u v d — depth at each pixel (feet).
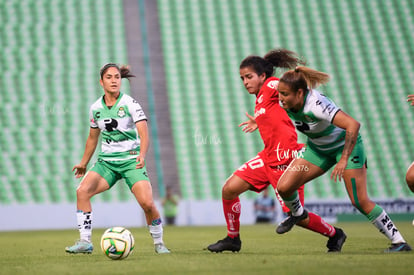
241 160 279.90
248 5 345.10
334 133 68.18
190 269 54.54
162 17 334.85
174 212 234.99
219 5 343.46
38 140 269.85
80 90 290.35
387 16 345.92
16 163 261.03
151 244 102.89
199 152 280.10
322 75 65.82
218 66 316.19
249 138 287.69
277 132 73.72
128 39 320.50
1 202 246.88
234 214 76.28
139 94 298.97
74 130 275.39
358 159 68.18
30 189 253.44
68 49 307.17
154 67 312.09
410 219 242.78
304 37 332.80
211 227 207.10
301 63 76.33
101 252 80.23
